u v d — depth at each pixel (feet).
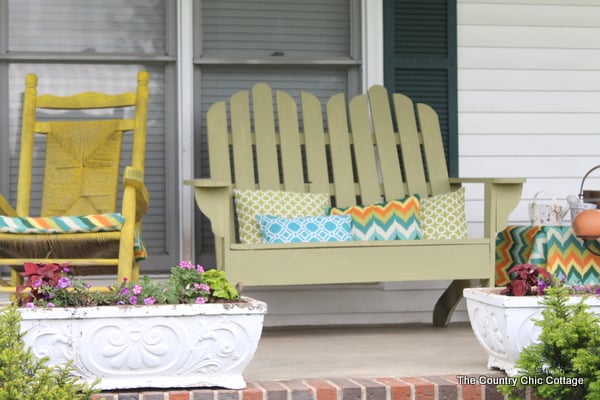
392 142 19.86
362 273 17.12
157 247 20.38
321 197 19.27
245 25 20.75
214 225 16.57
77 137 18.43
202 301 12.43
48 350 11.96
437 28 21.07
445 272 17.37
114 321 12.04
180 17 20.27
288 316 20.57
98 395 12.04
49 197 18.24
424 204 19.42
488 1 21.27
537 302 12.75
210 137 19.10
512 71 21.30
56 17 20.20
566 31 21.49
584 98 21.54
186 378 12.40
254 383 12.90
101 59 20.16
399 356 15.81
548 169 21.36
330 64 20.86
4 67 19.99
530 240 18.40
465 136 21.11
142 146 18.17
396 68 20.92
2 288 15.57
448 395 12.72
